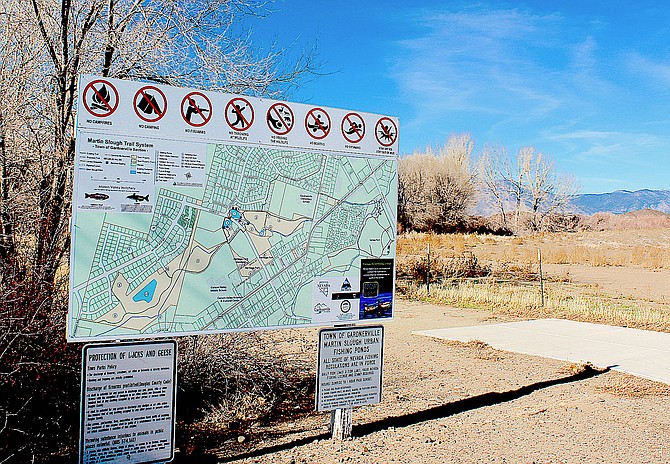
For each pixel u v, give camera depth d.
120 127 4.28
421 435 5.62
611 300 16.77
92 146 4.19
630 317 13.41
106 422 4.18
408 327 12.30
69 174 6.24
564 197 71.88
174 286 4.48
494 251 35.00
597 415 6.37
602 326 12.43
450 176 58.06
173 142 4.47
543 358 9.35
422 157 59.09
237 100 4.75
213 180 4.62
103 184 4.22
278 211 4.95
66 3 6.51
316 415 6.27
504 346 10.23
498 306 15.36
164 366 4.36
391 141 5.53
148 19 6.86
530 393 7.31
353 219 5.32
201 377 6.34
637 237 43.75
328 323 5.21
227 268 4.71
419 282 19.66
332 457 4.98
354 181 5.32
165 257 4.44
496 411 6.50
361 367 5.35
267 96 7.30
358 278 5.35
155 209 4.40
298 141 5.04
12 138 6.02
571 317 13.70
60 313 5.17
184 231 4.52
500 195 73.19
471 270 22.48
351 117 5.30
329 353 5.21
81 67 6.68
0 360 4.66
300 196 5.05
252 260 4.82
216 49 6.96
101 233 4.21
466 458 5.05
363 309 5.38
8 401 4.79
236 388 6.55
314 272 5.12
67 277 5.54
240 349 6.58
